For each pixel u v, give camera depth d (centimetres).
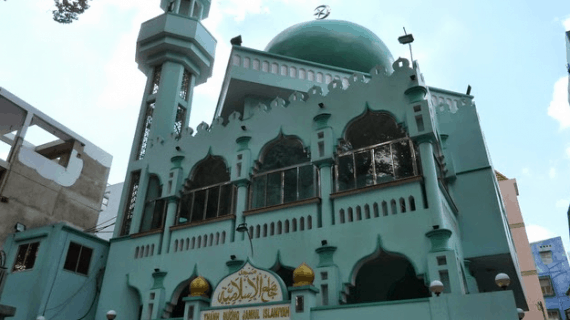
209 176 2047
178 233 1934
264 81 2300
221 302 1449
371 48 2606
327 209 1633
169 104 2538
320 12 2933
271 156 1916
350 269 1480
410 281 1864
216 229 1827
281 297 1356
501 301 1121
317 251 1550
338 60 2569
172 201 2036
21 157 2925
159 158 2236
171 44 2648
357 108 1770
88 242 2108
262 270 1434
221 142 2061
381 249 1469
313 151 1758
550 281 4028
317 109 1866
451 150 1897
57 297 1897
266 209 1747
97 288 2058
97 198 3469
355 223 1552
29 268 1977
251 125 2016
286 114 1945
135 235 2045
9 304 1914
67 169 3259
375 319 1248
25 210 2872
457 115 1977
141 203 2150
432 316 1182
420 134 1575
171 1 2931
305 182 1762
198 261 1798
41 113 3119
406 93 1686
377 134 1723
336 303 1427
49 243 1978
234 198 1886
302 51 2573
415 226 1446
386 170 1619
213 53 2831
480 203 1738
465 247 1678
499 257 1645
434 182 1488
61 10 905
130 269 1975
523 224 3484
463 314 1151
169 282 1819
